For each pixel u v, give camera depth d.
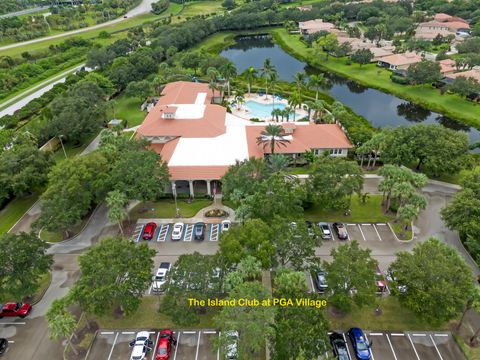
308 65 170.62
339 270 44.59
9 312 49.28
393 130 82.94
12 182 69.62
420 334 45.91
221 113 99.56
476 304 41.00
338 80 154.38
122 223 67.25
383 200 69.81
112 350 44.69
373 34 191.88
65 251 60.75
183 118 93.06
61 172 65.12
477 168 80.19
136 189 63.34
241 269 44.75
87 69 158.00
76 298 43.34
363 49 158.12
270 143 81.62
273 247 47.53
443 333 46.03
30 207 73.94
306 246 48.62
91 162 66.75
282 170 68.88
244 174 64.75
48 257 50.88
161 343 43.97
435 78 129.12
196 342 45.41
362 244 60.91
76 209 61.06
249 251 48.09
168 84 127.50
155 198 68.00
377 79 145.00
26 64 150.00
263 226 50.34
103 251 47.78
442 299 41.22
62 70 159.25
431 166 73.06
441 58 155.38
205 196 73.88
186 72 147.12
